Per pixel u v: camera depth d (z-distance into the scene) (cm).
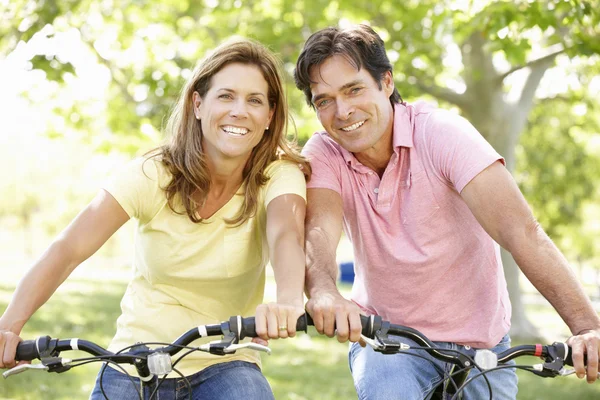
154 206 414
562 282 379
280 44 1620
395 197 437
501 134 1695
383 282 447
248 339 423
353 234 461
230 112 403
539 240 391
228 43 414
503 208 398
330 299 352
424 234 433
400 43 1641
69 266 389
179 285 421
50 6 1349
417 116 449
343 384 1130
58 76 1337
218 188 421
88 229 397
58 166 7138
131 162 420
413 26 1606
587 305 374
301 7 1650
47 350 336
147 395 365
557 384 1262
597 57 1150
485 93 1684
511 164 1711
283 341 1584
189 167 408
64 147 6862
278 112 427
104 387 409
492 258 443
